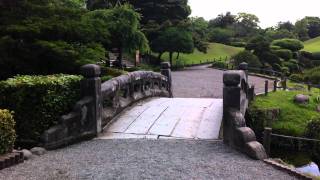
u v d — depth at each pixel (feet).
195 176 19.42
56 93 25.88
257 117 45.47
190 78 96.94
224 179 19.10
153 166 20.84
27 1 43.06
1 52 37.68
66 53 38.78
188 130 28.55
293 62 137.18
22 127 25.59
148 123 30.37
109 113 30.63
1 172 19.79
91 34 43.19
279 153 41.11
